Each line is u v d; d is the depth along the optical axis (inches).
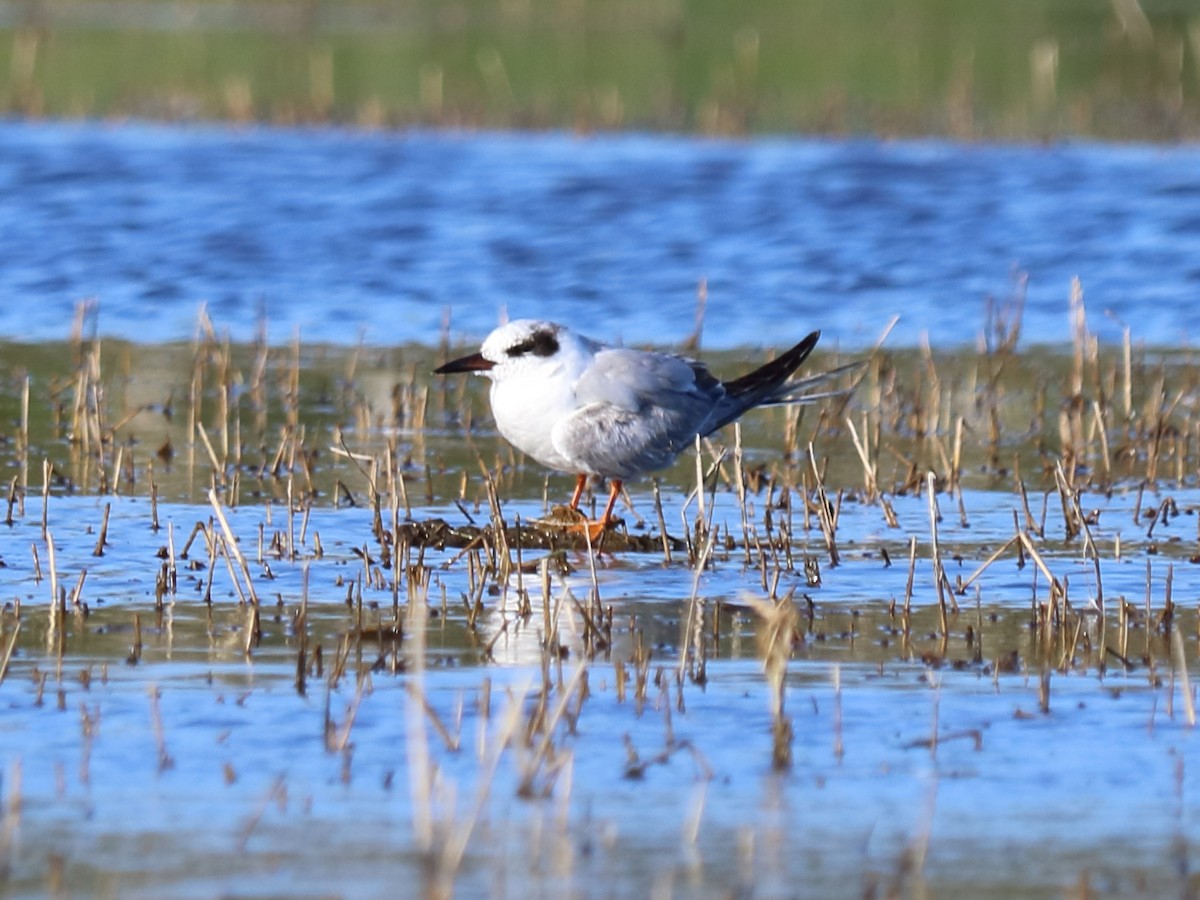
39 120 1369.3
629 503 554.9
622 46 1813.5
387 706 381.4
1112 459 662.5
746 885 305.3
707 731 372.5
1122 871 313.0
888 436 695.1
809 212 1110.4
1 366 779.4
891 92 1562.5
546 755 350.3
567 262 1002.1
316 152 1269.7
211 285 948.6
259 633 428.8
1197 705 390.6
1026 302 941.8
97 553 505.0
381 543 522.3
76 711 375.2
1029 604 473.1
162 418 700.0
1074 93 1565.0
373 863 309.0
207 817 325.7
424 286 953.5
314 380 769.6
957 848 320.8
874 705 390.0
